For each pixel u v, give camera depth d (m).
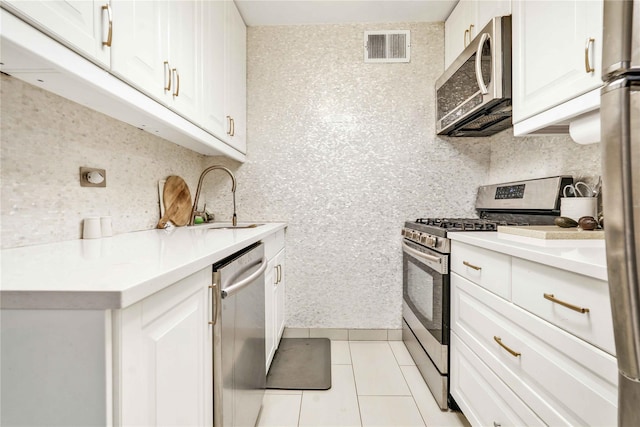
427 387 1.79
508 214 2.03
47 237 1.12
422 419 1.52
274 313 1.98
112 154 1.45
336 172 2.40
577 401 0.78
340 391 1.75
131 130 1.58
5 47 0.71
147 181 1.72
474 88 1.71
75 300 0.51
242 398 1.17
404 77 2.38
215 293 0.94
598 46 1.00
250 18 2.32
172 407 0.71
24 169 1.04
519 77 1.44
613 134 0.45
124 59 1.00
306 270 2.42
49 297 0.51
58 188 1.16
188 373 0.79
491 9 1.70
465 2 2.01
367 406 1.62
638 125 0.44
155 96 1.17
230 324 1.04
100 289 0.52
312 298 2.42
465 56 1.81
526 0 1.39
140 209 1.66
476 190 2.37
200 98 1.58
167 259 0.79
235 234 1.46
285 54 2.41
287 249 2.42
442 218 2.36
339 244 2.41
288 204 2.42
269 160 2.42
